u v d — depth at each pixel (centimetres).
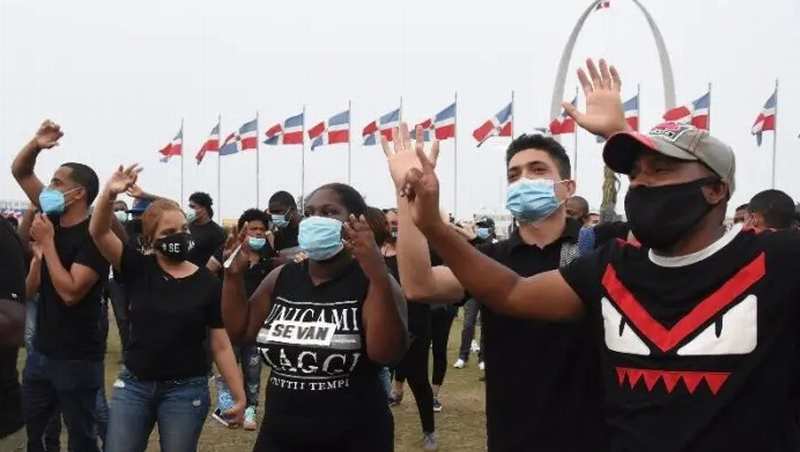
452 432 684
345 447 330
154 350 395
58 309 454
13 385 286
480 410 771
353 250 310
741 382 175
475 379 933
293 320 331
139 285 408
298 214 757
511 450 264
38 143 486
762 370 176
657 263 192
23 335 271
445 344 759
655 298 190
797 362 183
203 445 629
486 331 276
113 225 488
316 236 323
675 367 181
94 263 441
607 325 198
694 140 189
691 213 188
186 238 412
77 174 462
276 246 750
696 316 182
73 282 435
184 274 413
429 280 267
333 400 324
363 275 335
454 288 276
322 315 327
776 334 177
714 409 175
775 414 176
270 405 336
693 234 192
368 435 331
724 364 177
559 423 256
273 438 335
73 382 457
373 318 313
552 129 2405
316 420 324
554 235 286
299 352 324
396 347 320
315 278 340
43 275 456
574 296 212
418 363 612
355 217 310
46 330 458
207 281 413
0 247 266
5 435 281
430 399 621
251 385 679
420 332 607
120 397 399
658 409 182
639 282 194
